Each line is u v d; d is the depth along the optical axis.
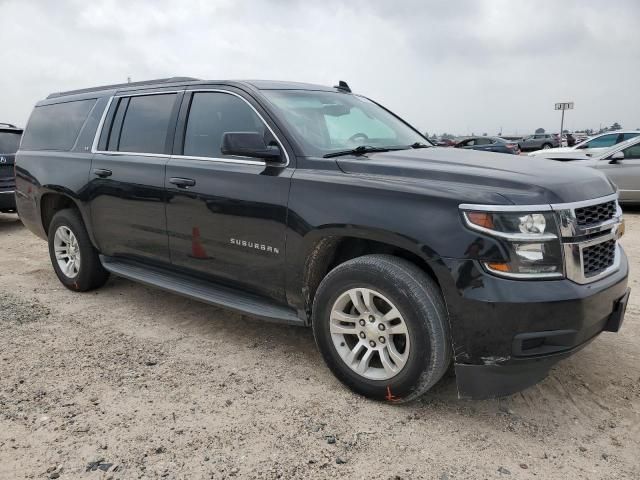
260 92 3.73
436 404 3.11
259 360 3.70
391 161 3.20
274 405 3.09
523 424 2.91
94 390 3.26
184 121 4.08
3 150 8.71
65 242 5.26
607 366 3.55
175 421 2.93
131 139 4.49
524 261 2.62
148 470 2.51
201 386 3.32
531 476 2.48
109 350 3.86
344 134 3.79
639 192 10.09
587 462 2.59
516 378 2.75
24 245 7.81
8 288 5.43
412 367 2.86
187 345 3.96
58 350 3.85
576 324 2.66
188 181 3.84
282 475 2.48
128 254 4.55
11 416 2.96
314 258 3.29
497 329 2.63
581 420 2.95
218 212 3.66
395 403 3.05
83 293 5.21
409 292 2.80
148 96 4.47
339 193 3.08
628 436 2.80
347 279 3.04
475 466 2.55
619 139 13.65
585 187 2.91
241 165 3.62
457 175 2.90
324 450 2.67
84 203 4.76
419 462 2.58
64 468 2.53
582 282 2.72
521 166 3.13
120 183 4.39
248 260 3.57
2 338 4.05
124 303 4.90
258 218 3.43
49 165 5.17
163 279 4.29
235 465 2.55
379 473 2.50
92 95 5.10
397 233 2.82
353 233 3.00
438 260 2.71
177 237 4.02
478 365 2.73
